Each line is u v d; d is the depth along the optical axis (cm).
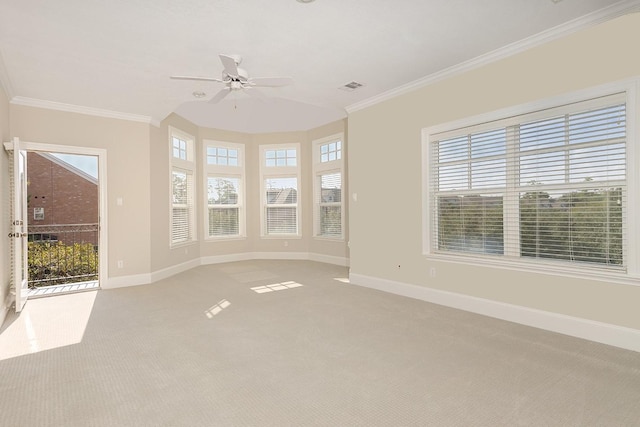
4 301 393
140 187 549
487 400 210
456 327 337
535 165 343
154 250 567
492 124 370
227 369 254
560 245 327
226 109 697
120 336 322
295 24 299
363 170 518
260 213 799
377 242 498
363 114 516
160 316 381
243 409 203
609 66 288
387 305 416
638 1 267
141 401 212
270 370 252
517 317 348
